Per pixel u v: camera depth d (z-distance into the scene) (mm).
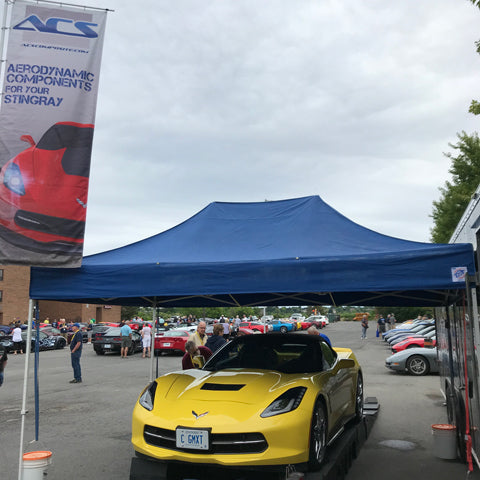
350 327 55969
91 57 5816
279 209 6008
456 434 6129
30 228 5332
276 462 4449
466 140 27719
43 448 6805
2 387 12992
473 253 4609
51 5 5832
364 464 5934
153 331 8477
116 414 9219
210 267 5051
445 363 8250
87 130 5656
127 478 5512
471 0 6469
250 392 4938
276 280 4906
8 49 5688
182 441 4523
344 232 5402
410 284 4652
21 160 5469
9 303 57188
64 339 31312
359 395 7184
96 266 5293
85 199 5492
